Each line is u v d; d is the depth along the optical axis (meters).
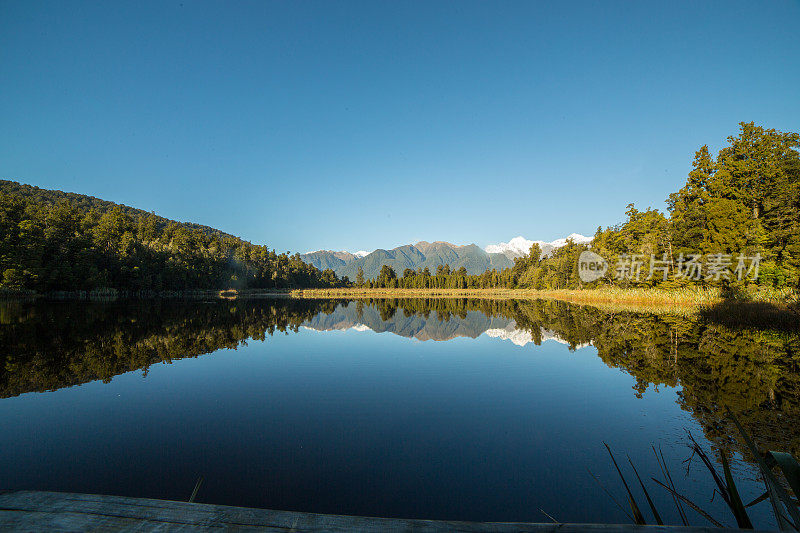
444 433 5.95
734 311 17.66
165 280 59.59
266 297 64.06
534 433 5.92
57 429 6.12
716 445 5.27
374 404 7.41
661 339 14.31
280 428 6.17
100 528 1.44
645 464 4.82
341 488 4.32
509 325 21.50
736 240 24.83
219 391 8.30
